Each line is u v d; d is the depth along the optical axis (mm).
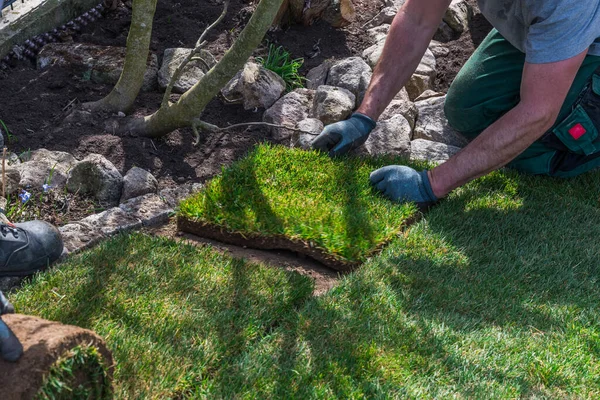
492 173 2236
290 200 1961
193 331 1539
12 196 1933
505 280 1809
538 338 1647
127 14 2734
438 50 2740
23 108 2236
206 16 2713
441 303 1711
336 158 2174
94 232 1844
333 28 2771
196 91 2080
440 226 1969
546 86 1851
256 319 1596
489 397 1469
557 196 2166
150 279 1665
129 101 2260
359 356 1523
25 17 2420
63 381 1222
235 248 1892
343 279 1763
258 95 2379
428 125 2436
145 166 2127
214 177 2062
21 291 1611
